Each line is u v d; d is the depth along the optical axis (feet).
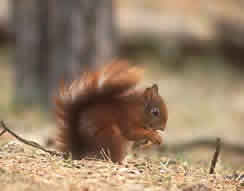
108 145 22.88
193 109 67.26
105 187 17.24
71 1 56.90
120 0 93.15
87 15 57.11
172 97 72.38
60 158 21.65
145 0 93.81
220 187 19.90
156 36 87.92
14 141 25.20
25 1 60.39
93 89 23.45
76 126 23.21
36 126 49.08
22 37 61.11
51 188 16.35
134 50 87.40
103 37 57.93
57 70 57.77
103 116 23.16
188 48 88.43
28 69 60.70
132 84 23.80
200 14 92.73
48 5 58.90
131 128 23.63
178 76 83.25
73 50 57.06
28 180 16.89
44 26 59.98
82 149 23.06
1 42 84.48
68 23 57.06
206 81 82.79
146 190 17.56
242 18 93.61
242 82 84.43
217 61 88.38
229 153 44.68
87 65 57.21
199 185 18.97
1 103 61.82
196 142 44.60
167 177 19.98
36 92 60.39
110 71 23.77
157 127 25.05
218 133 47.91
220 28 91.04
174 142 43.91
